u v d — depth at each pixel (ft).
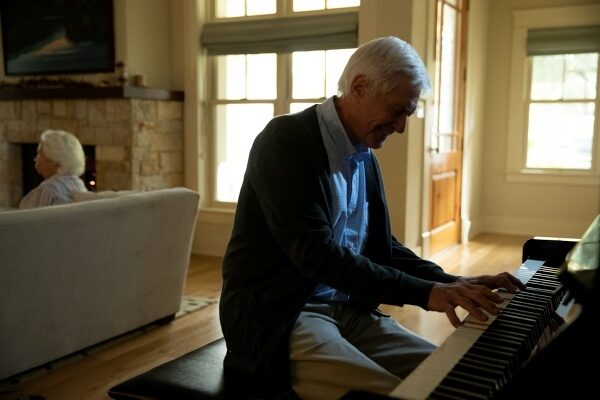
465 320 3.83
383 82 4.40
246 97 16.67
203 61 16.84
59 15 17.20
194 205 10.93
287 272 4.55
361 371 4.26
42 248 8.11
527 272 5.03
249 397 4.37
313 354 4.38
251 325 4.53
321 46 15.02
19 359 8.07
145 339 10.16
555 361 2.48
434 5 14.99
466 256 16.61
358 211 5.22
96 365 9.02
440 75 15.88
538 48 19.10
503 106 19.98
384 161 14.28
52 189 10.28
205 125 17.07
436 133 15.94
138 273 9.95
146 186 15.96
